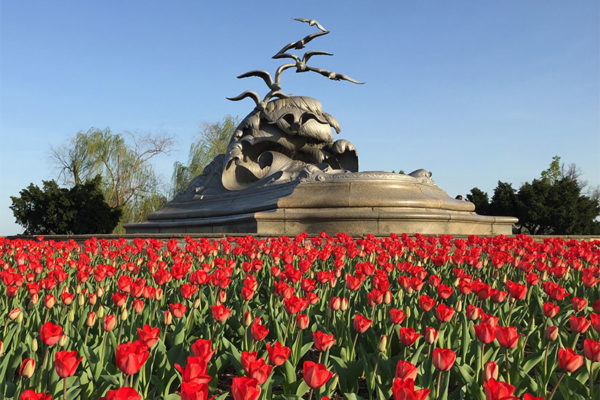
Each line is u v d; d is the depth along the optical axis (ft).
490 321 10.63
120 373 9.60
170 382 9.87
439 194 58.49
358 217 51.11
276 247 23.80
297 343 11.13
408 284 14.82
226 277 14.90
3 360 9.55
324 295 16.37
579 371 10.69
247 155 76.43
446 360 7.97
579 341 16.02
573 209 123.65
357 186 54.13
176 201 85.15
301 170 59.31
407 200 52.85
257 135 74.28
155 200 127.34
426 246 26.00
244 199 67.82
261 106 74.54
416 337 9.62
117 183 127.34
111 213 115.44
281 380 10.29
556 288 13.74
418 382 10.00
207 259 24.54
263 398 8.35
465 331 11.30
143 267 24.47
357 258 26.21
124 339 11.94
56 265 19.76
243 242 26.22
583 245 25.48
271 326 13.92
